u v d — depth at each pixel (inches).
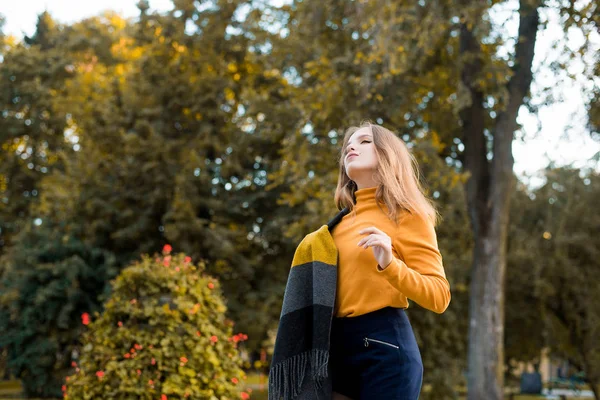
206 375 201.8
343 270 89.2
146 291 211.6
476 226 499.5
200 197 612.4
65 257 618.8
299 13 505.0
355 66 473.7
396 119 460.4
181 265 225.1
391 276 81.4
